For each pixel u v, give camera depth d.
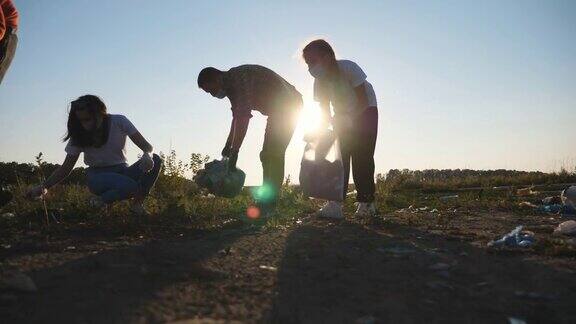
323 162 5.84
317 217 6.17
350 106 5.91
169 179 9.99
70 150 5.78
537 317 2.63
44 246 4.16
